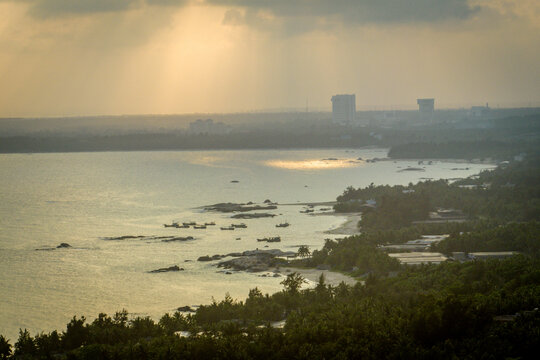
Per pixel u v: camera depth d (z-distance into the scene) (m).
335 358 199.00
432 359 195.62
